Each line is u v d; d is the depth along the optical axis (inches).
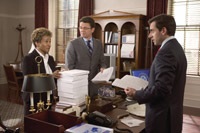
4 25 288.8
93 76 99.7
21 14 296.2
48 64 81.2
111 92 86.4
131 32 204.8
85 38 99.3
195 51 191.2
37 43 75.9
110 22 205.0
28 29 291.4
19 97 209.0
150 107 61.6
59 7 264.7
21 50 283.3
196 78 188.5
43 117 59.6
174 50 58.1
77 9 252.8
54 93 78.6
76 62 98.6
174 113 59.7
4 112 171.5
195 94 190.1
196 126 148.2
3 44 289.9
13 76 199.8
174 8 198.1
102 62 105.9
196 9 189.2
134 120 68.2
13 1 294.8
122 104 84.6
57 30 268.1
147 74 117.5
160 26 60.4
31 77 55.7
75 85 71.1
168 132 60.2
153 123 60.4
